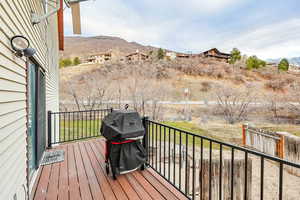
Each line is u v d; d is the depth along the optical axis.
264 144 5.21
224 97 15.70
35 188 2.12
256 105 13.99
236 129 9.66
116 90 17.11
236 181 3.09
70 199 1.89
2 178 1.30
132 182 2.26
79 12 4.33
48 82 4.38
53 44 5.67
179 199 1.88
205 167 3.09
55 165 2.85
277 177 4.40
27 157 2.01
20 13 1.77
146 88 17.34
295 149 4.31
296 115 12.92
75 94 16.06
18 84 1.73
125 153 2.31
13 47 1.53
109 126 2.28
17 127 1.69
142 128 2.36
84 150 3.64
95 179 2.35
